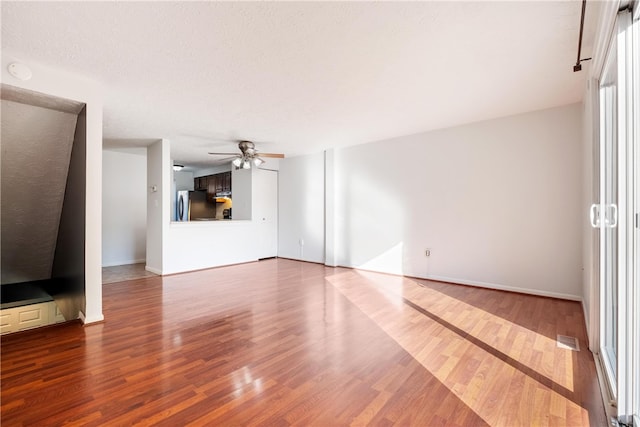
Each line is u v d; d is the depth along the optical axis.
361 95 3.03
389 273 4.99
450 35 2.02
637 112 1.49
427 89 2.91
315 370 2.02
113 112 3.46
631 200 1.50
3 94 2.40
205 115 3.59
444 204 4.36
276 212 6.91
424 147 4.53
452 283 4.31
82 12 1.72
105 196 5.73
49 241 3.64
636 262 1.45
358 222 5.39
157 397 1.72
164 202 4.92
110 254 5.79
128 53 2.19
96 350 2.30
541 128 3.60
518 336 2.54
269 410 1.62
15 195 3.05
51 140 2.88
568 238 3.47
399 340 2.48
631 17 1.47
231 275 4.98
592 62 2.10
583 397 1.72
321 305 3.39
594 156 2.24
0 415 1.56
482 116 3.80
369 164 5.20
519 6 1.73
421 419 1.55
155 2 1.64
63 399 1.70
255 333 2.62
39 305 3.35
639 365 1.45
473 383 1.87
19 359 2.16
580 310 3.15
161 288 4.14
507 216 3.85
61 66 2.38
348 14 1.78
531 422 1.53
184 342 2.45
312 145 5.40
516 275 3.80
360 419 1.55
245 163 5.08
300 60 2.32
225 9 1.71
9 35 1.95
